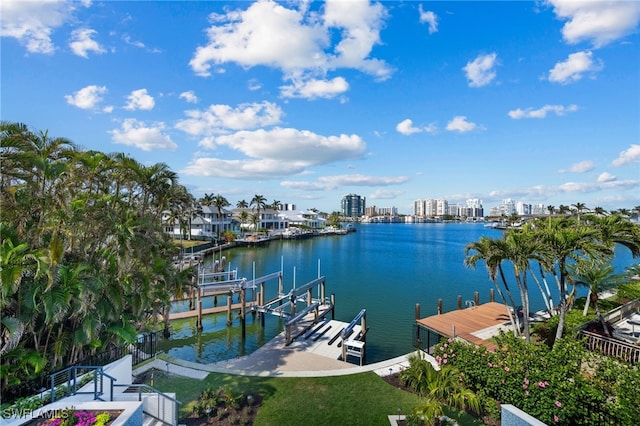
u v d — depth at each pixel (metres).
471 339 18.30
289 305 32.78
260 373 15.13
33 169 12.41
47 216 12.66
